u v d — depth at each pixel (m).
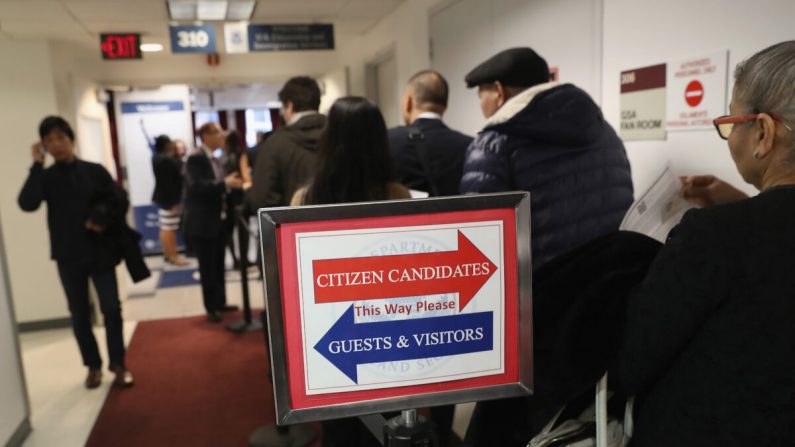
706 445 0.84
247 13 5.04
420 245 0.85
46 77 4.93
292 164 2.52
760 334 0.80
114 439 2.83
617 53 2.24
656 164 2.07
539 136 1.45
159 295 5.89
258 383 3.45
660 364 0.88
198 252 4.66
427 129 2.26
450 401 0.88
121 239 3.39
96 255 3.34
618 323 0.97
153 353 4.07
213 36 5.27
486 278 0.88
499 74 1.67
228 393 3.32
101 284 3.42
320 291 0.83
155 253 8.55
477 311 0.88
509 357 0.90
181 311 5.22
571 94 1.49
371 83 6.36
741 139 0.89
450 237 0.86
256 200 2.60
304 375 0.84
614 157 1.60
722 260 0.82
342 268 0.83
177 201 7.54
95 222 3.24
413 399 0.87
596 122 1.53
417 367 0.87
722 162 1.79
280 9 4.96
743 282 0.81
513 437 1.09
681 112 1.93
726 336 0.83
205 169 4.60
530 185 1.47
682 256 0.85
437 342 0.87
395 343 0.86
